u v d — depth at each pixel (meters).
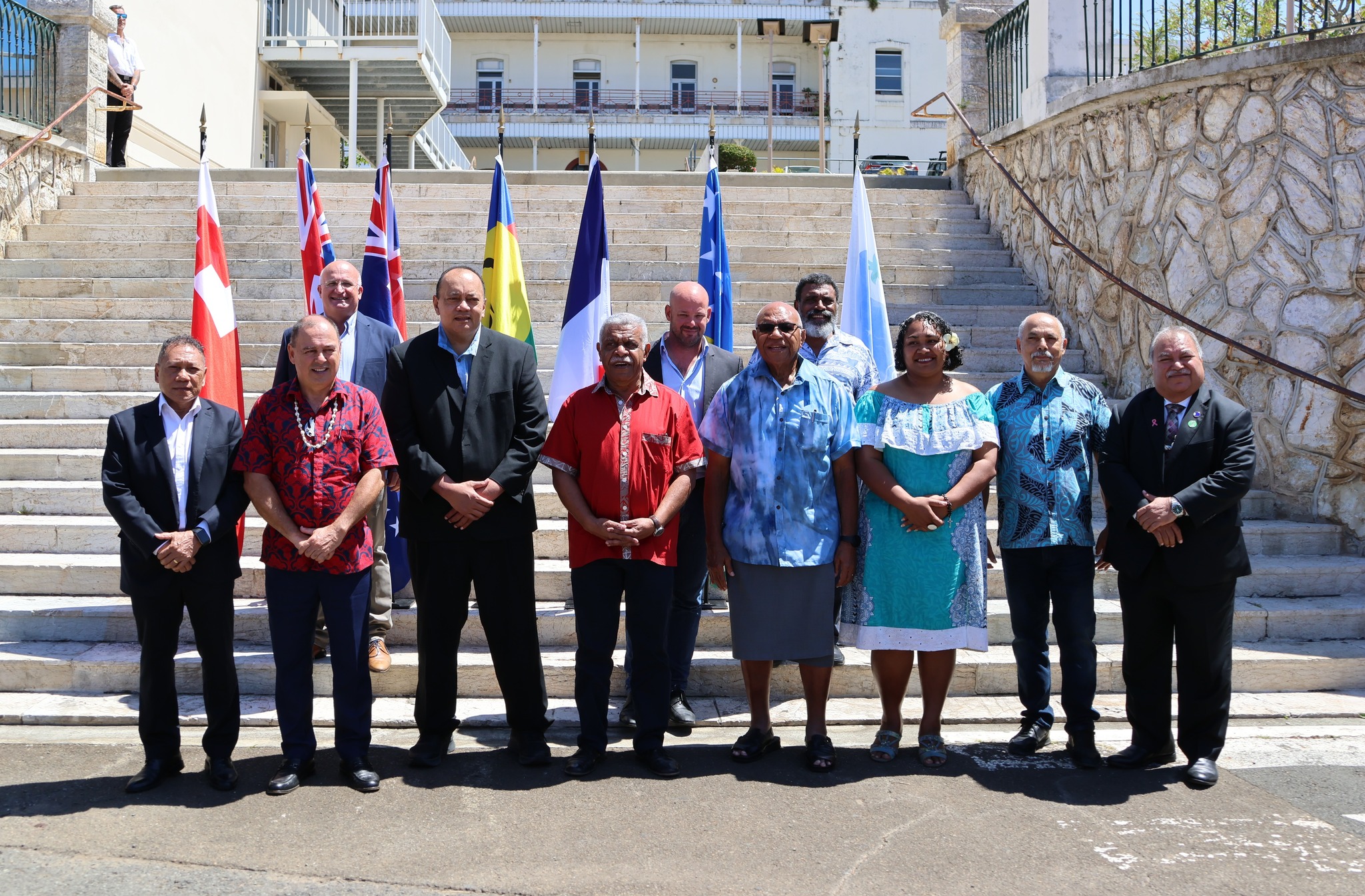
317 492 3.92
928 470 4.21
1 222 8.18
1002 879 3.23
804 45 33.56
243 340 7.45
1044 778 4.07
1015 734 4.58
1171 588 4.04
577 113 33.25
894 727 4.33
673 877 3.24
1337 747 4.40
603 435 4.12
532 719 4.18
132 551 3.88
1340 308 6.00
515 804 3.79
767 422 4.20
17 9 8.67
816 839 3.51
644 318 7.81
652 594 4.12
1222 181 6.50
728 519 4.28
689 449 4.23
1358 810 3.76
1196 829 3.60
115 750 4.29
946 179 10.11
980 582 4.25
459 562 4.10
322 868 3.28
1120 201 7.30
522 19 32.59
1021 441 4.33
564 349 5.52
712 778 4.07
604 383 4.20
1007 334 7.81
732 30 33.03
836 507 4.31
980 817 3.70
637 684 4.18
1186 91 6.70
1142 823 3.65
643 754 4.14
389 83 16.38
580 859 3.36
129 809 3.71
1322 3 6.07
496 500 4.07
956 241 9.05
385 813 3.70
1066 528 4.27
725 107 33.25
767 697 4.33
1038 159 8.42
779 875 3.26
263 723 4.56
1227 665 4.05
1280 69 6.17
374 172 9.55
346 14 15.91
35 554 5.67
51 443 6.44
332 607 3.98
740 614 4.22
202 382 4.03
